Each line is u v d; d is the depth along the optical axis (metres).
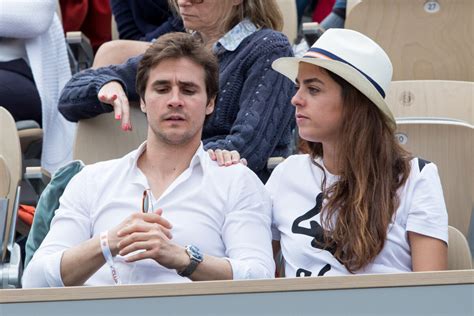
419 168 11.89
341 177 11.89
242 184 12.02
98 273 11.59
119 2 18.44
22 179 17.75
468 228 14.27
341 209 11.73
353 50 12.16
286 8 18.97
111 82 14.91
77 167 12.88
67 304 9.11
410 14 16.36
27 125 17.95
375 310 9.01
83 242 11.57
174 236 11.70
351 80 11.84
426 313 8.99
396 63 16.58
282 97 14.62
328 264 11.67
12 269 14.10
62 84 18.67
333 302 9.02
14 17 18.05
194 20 15.02
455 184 14.35
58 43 18.84
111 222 11.86
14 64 18.38
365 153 11.84
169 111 11.98
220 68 14.90
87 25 20.84
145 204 11.70
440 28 16.36
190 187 11.98
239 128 14.24
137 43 16.48
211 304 9.05
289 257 11.95
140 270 11.48
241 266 11.30
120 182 12.05
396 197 11.76
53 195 12.77
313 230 11.88
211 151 12.38
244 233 11.80
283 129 14.63
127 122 14.43
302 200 12.14
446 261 11.68
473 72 16.44
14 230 14.77
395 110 14.90
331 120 11.99
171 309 9.05
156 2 18.19
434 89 14.85
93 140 15.23
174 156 12.12
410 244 11.71
